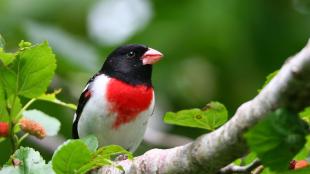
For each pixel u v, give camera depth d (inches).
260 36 486.3
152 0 520.1
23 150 250.8
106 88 344.5
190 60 498.9
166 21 506.3
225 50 485.4
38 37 493.7
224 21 481.4
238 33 481.4
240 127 198.5
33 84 269.0
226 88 496.4
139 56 361.4
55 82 492.4
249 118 195.5
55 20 522.9
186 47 496.7
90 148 239.8
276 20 489.4
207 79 497.0
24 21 501.7
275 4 490.6
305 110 211.9
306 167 202.7
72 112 498.6
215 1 485.1
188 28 495.5
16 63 264.7
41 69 267.4
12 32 499.2
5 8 508.7
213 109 233.8
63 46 494.3
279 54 487.5
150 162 239.9
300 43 489.1
